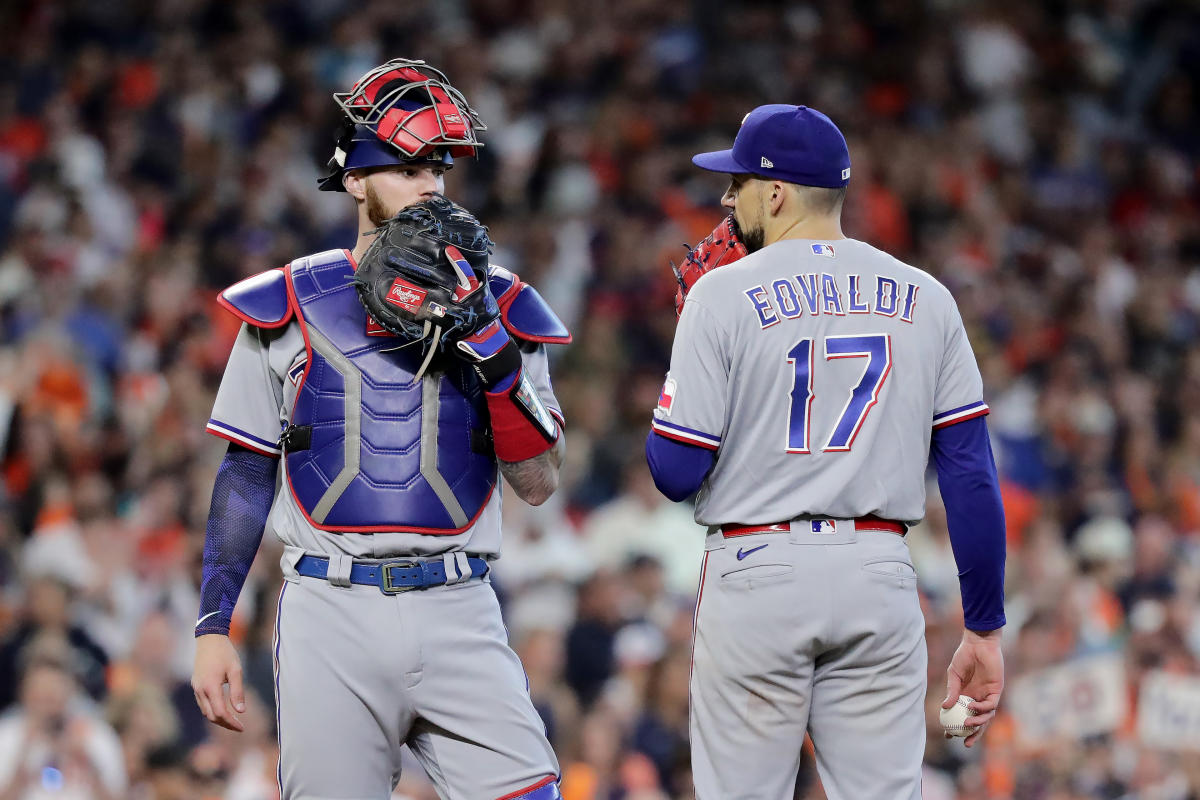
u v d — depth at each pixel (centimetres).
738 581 1166
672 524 3472
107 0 5384
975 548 1198
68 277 4059
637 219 4772
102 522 3025
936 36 6078
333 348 1151
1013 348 4691
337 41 5397
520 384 1142
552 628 2862
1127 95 6269
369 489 1140
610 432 3881
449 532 1151
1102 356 4706
